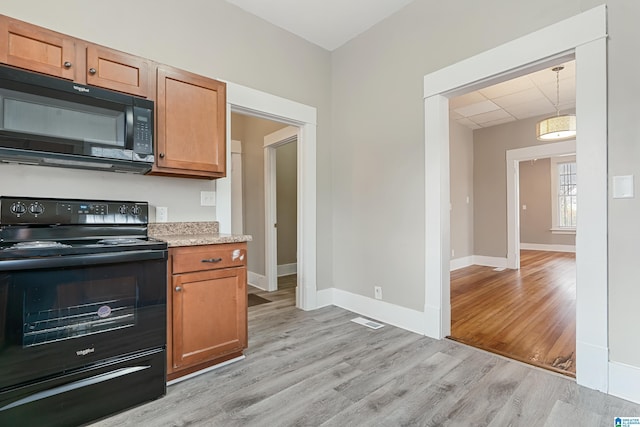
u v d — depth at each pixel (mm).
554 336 2607
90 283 1558
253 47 2912
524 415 1587
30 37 1635
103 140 1776
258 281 4492
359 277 3291
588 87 1828
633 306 1704
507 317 3092
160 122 2055
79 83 1765
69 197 1985
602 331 1786
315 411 1629
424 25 2684
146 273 1723
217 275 2041
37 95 1580
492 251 6078
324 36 3301
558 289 4164
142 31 2289
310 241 3389
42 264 1418
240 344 2146
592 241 1820
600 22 1786
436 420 1556
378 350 2350
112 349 1612
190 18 2525
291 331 2742
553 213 8070
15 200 1666
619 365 1738
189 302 1919
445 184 2619
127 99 1857
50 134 1617
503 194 5910
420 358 2217
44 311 1442
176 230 2404
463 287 4316
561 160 7973
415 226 2764
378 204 3096
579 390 1807
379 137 3082
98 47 1836
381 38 3055
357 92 3311
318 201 3475
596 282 1805
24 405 1387
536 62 2057
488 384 1874
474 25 2354
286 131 3904
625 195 1724
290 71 3207
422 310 2701
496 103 4816
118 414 1616
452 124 5781
